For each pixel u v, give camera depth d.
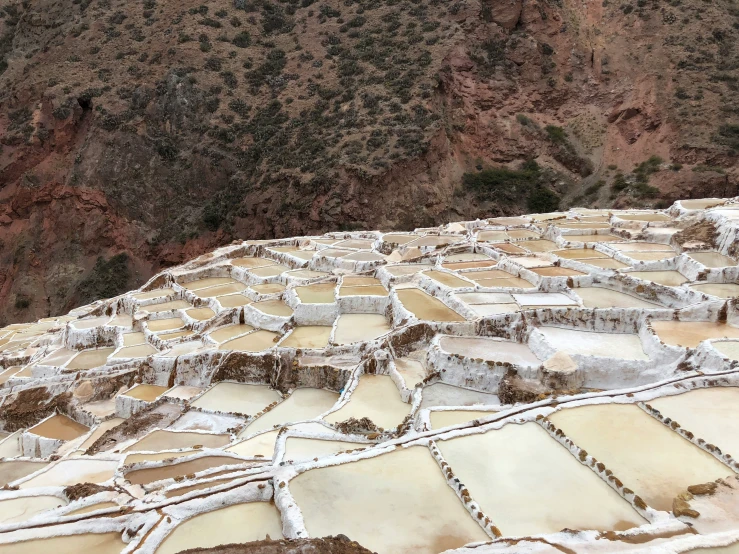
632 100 56.09
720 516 7.73
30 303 51.44
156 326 25.09
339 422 14.47
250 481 9.45
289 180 48.97
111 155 54.25
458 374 15.88
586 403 11.32
